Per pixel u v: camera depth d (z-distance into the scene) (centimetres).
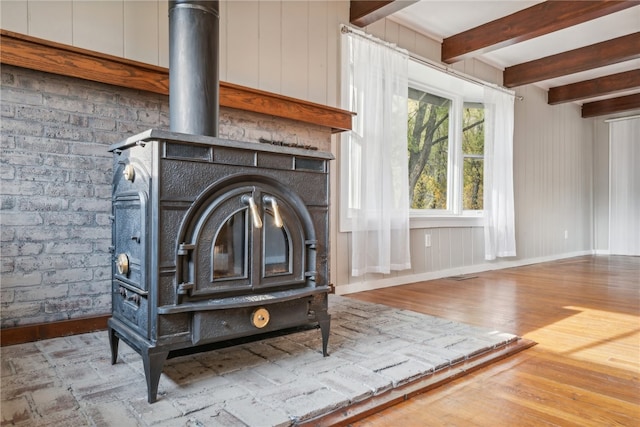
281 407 119
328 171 171
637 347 188
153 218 127
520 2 327
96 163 195
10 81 173
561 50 420
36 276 180
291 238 156
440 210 418
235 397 126
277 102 249
